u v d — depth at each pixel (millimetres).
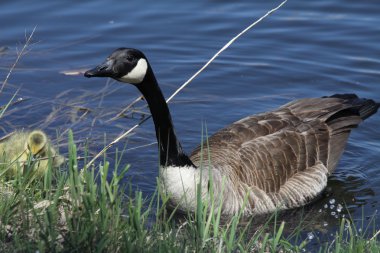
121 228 8781
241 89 15992
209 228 9531
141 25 17750
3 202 9008
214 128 14703
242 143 12477
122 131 14336
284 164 12453
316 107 13391
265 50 17109
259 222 11828
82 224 8484
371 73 16312
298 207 12438
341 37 17391
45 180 9414
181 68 16578
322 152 12977
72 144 8961
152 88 11078
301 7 18453
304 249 10281
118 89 15938
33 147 11062
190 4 18562
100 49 16859
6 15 17688
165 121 11320
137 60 10750
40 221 8719
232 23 17875
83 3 18422
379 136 14586
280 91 15898
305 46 17172
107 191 9227
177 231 9148
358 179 13219
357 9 18312
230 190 11727
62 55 16641
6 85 15609
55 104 15133
